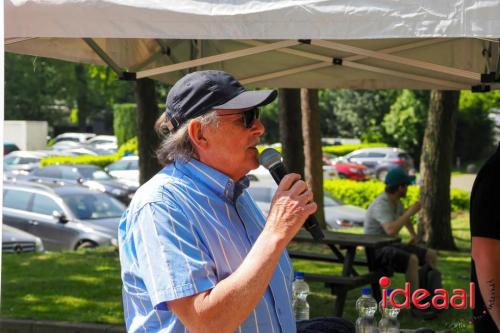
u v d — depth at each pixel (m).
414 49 6.69
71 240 13.98
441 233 13.80
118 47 6.27
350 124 49.28
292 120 12.72
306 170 14.41
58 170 25.14
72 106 56.41
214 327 2.40
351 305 8.54
